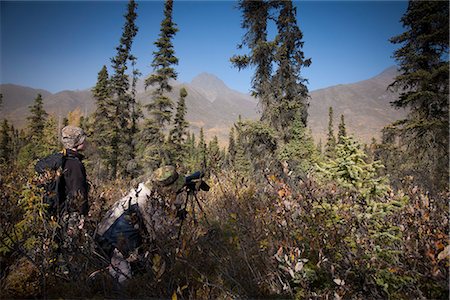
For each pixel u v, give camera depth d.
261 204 3.09
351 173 2.75
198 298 2.24
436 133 13.83
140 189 2.71
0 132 43.34
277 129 14.67
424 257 2.11
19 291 2.21
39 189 2.56
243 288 2.43
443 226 2.52
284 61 15.17
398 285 2.24
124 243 2.54
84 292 2.31
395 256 2.45
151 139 23.41
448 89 14.27
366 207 2.67
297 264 2.22
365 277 2.27
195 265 2.52
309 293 2.33
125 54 31.14
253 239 2.65
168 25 23.64
